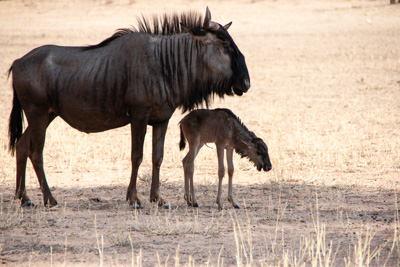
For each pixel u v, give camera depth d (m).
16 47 144.88
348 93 86.88
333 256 22.19
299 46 153.25
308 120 65.81
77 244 23.91
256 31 192.00
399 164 44.00
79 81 31.22
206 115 31.47
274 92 89.69
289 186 36.47
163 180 39.38
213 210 31.03
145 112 31.09
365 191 35.88
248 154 31.92
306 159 46.03
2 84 96.88
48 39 163.50
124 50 31.33
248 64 122.69
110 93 31.16
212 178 40.00
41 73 31.56
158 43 31.55
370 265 21.05
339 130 59.16
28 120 32.25
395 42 154.75
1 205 31.33
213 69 31.86
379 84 94.38
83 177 40.75
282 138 55.25
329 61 124.62
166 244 24.00
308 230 26.25
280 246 23.47
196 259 21.78
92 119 31.92
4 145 51.50
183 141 33.28
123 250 23.06
